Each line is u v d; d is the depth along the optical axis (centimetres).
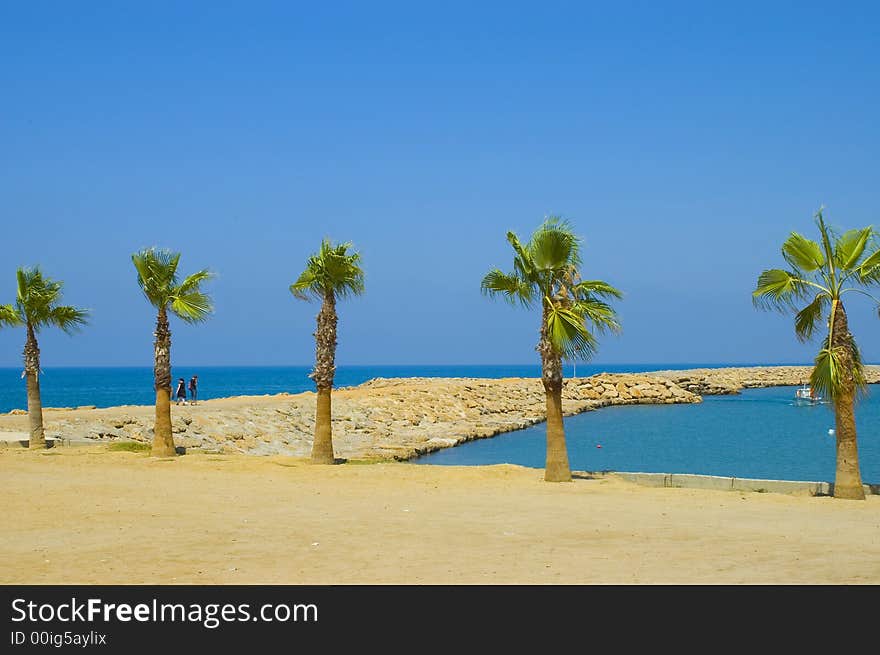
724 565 1033
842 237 1716
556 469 1966
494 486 1877
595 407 6769
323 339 2333
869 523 1369
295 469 2166
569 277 1984
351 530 1273
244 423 3828
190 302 2453
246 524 1327
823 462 3195
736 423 5250
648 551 1116
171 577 988
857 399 1756
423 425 4853
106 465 2238
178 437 3341
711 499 1675
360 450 3472
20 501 1567
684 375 10088
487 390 6569
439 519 1386
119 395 10438
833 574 987
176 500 1603
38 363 2719
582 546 1150
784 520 1397
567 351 1964
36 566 1036
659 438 4284
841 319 1725
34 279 2689
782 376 11031
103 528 1287
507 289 2027
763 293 1792
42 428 2712
